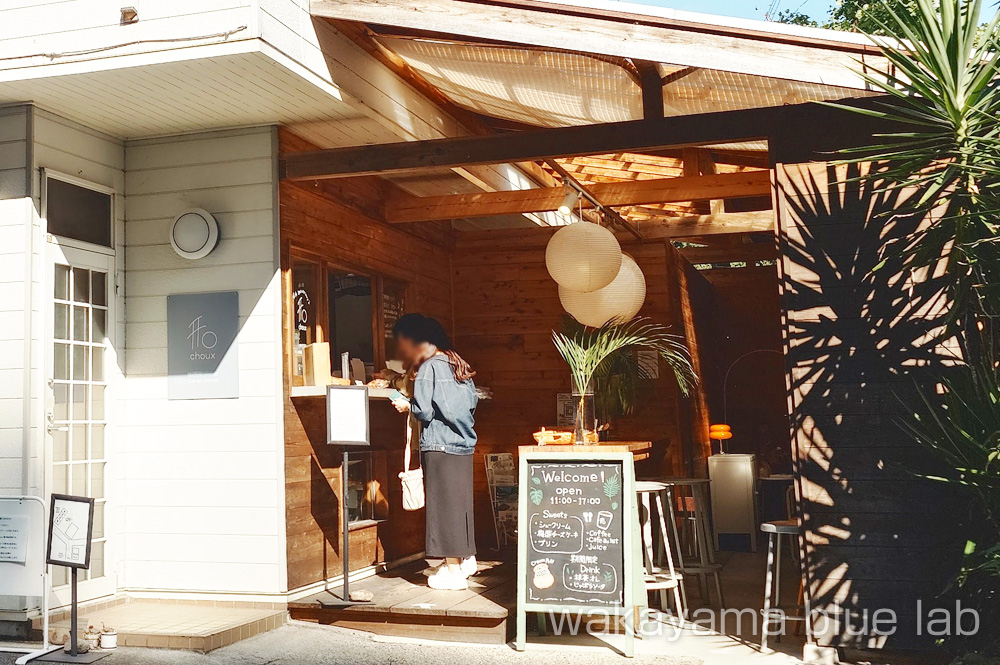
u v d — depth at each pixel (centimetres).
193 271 607
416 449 761
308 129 618
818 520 469
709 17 482
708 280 1193
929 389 463
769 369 1191
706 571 591
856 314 475
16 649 502
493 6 511
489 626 517
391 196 764
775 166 492
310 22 531
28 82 518
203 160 610
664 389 873
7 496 531
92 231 598
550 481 514
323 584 611
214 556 585
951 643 447
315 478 613
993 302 434
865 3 818
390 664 468
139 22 500
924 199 417
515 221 1003
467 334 918
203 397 595
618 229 870
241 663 476
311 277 649
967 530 446
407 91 657
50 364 553
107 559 590
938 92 423
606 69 558
